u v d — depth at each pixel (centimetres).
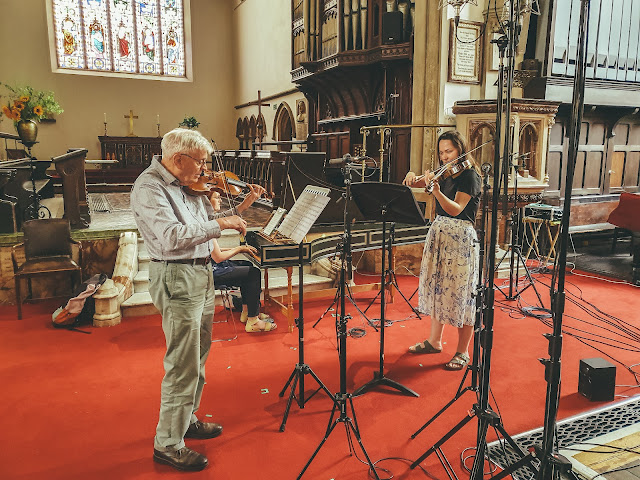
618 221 621
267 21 1295
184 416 250
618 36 720
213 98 1600
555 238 666
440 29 644
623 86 740
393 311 505
